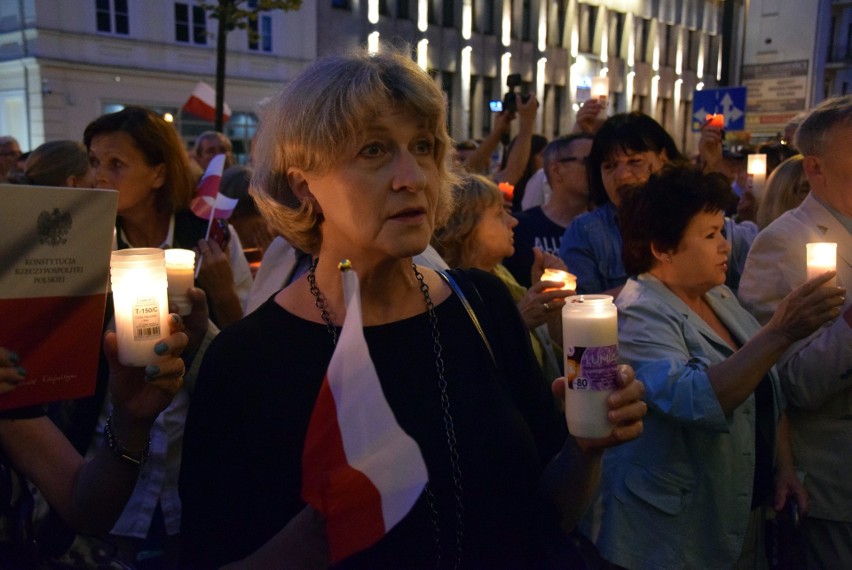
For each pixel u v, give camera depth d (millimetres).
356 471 1052
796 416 2439
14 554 1527
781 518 2342
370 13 24078
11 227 1371
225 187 3840
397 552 1291
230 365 1383
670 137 3174
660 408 2010
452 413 1356
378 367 1370
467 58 27141
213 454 1370
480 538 1333
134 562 2271
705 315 2322
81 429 2078
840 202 2396
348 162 1292
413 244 1293
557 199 3850
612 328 1339
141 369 1462
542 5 29781
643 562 2070
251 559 1209
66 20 19109
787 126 5234
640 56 35031
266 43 22531
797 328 1868
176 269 1789
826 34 8789
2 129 20406
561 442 1578
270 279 2111
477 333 1460
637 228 2275
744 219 5230
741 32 9305
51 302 1429
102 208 1472
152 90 20797
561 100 31375
